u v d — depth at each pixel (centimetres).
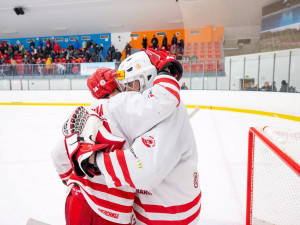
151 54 81
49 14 1530
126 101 70
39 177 280
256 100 739
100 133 71
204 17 1153
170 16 1458
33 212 206
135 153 66
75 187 84
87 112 77
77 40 1648
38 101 1088
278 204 141
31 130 549
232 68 873
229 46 1186
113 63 1046
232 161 323
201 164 315
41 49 1656
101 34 1711
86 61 1399
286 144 109
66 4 1430
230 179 265
